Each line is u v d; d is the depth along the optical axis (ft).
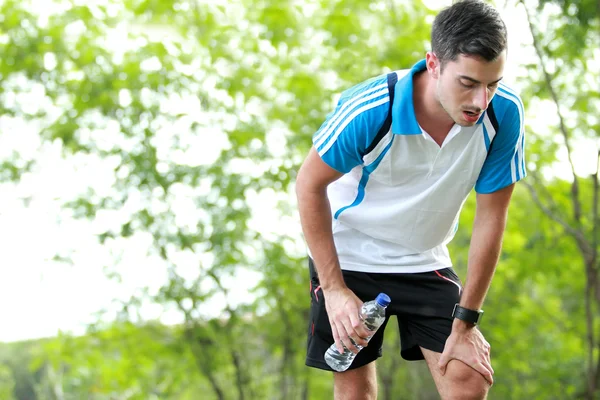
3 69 29.22
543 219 31.12
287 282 31.09
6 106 30.12
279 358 36.19
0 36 29.66
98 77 28.86
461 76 7.62
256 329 33.17
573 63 26.25
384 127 8.38
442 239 9.59
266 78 27.78
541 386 36.32
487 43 7.44
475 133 8.46
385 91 8.30
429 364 9.74
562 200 30.42
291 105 28.09
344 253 9.88
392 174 8.87
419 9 25.64
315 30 27.30
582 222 27.91
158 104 29.35
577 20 23.41
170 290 30.78
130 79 28.40
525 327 36.35
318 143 8.77
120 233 30.04
